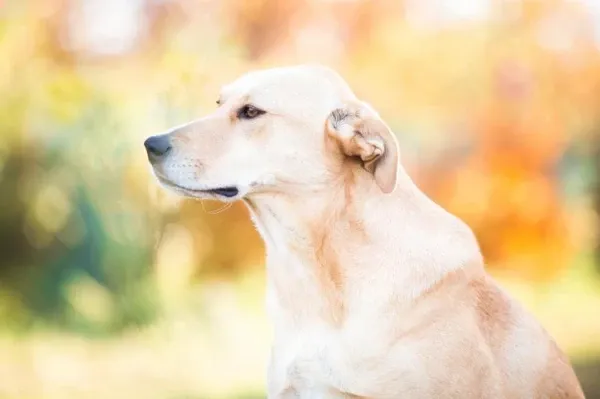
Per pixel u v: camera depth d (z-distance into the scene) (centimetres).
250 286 1073
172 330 993
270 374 391
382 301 366
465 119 1116
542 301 1165
